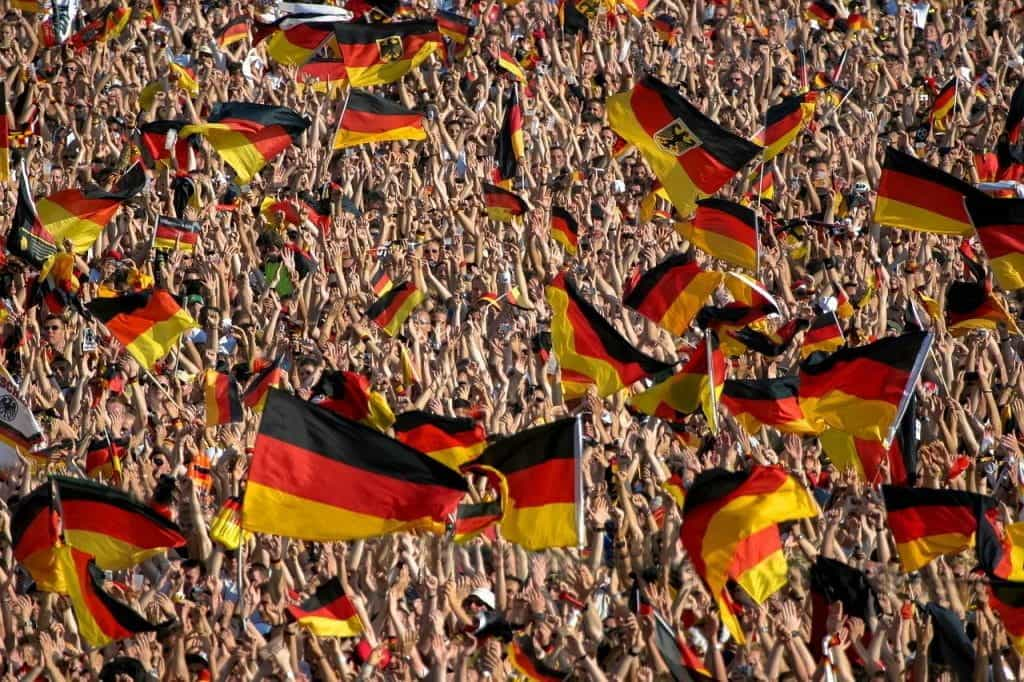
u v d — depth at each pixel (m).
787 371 47.12
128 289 51.69
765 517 31.91
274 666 31.86
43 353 46.09
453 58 70.38
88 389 44.72
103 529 33.81
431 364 47.62
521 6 74.62
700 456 40.03
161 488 37.88
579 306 40.41
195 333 49.53
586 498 36.41
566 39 73.00
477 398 43.16
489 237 56.34
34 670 32.84
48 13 71.81
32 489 39.53
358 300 52.25
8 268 50.81
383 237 57.75
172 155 58.62
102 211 52.09
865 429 36.66
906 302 50.62
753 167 60.31
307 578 35.00
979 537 32.94
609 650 31.06
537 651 31.80
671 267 45.41
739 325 45.78
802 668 30.61
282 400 30.06
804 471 39.12
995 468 39.56
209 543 35.56
